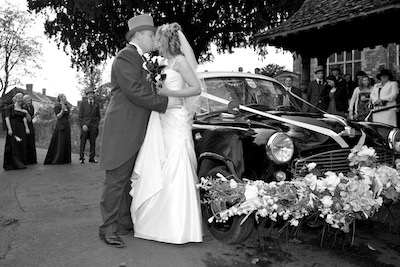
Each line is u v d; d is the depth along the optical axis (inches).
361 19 263.4
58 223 179.3
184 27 756.0
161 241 145.6
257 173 137.1
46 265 131.7
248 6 732.7
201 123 172.4
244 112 173.9
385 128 172.2
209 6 743.1
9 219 186.7
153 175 144.2
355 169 135.9
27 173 328.5
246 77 199.5
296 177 134.8
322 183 121.9
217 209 148.9
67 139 392.8
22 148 359.9
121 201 157.8
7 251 145.0
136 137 143.6
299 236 161.2
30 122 387.2
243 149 141.6
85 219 185.8
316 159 142.5
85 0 580.4
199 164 160.6
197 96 157.8
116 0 634.8
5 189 260.5
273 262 136.0
